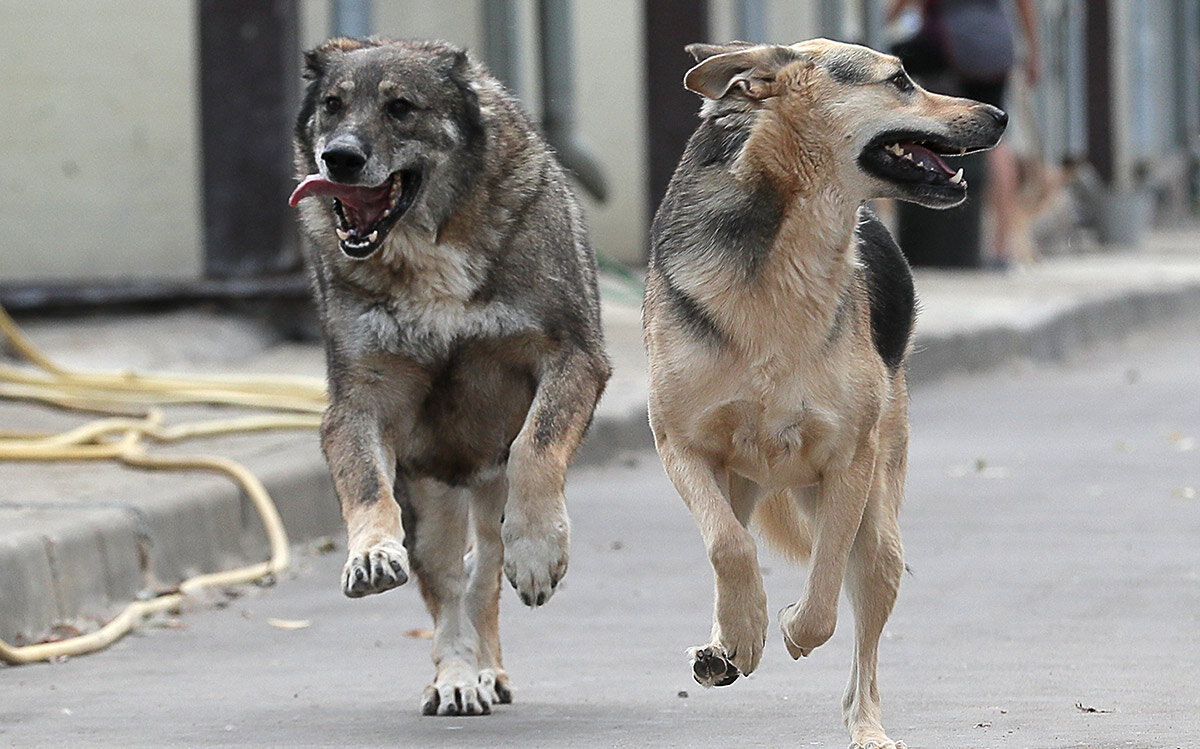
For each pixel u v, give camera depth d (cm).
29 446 1466
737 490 885
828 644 1080
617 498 1606
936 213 3444
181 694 984
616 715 916
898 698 927
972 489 1631
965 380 2470
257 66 2178
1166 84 6688
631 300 2600
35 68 2434
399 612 1216
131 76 2469
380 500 923
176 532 1284
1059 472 1717
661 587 1259
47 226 2452
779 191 833
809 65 841
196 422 1661
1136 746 809
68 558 1163
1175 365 2686
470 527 1197
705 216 841
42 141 2447
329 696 978
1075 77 5391
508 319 972
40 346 1969
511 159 997
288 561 1338
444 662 951
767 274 817
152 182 2486
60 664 1069
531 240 985
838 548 816
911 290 920
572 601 1222
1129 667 988
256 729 895
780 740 848
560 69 2866
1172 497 1571
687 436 838
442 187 970
